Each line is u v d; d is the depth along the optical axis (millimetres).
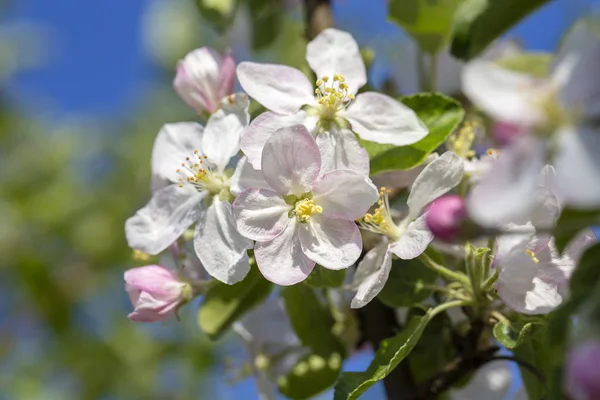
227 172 413
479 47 416
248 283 427
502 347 409
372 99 406
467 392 446
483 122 456
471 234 354
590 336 339
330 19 468
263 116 402
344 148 400
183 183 417
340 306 442
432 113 415
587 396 334
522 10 413
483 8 415
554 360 351
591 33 349
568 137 346
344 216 392
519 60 420
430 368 426
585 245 386
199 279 425
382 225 399
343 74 414
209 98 434
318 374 438
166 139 430
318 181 392
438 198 396
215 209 408
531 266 383
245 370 498
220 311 432
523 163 346
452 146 426
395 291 409
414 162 409
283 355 454
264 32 528
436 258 411
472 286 400
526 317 393
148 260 442
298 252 392
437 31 453
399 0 452
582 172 344
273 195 393
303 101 406
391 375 415
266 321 456
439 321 418
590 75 346
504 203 344
